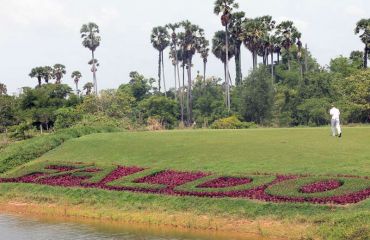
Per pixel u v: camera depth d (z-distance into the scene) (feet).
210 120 291.79
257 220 67.51
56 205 89.25
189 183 84.48
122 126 207.00
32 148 128.57
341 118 227.40
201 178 86.79
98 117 207.41
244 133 131.44
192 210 74.59
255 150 102.47
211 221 69.82
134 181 91.20
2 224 78.18
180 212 75.00
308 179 76.84
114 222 77.10
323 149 96.84
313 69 324.80
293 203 68.39
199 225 69.92
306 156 91.91
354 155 88.89
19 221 80.33
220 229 67.87
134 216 77.25
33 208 89.66
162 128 244.83
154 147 117.91
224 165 93.71
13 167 119.44
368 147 95.50
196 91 376.27
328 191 70.13
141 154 112.78
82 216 82.48
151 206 79.20
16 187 101.35
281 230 63.31
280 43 297.94
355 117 228.43
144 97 393.70
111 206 83.25
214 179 84.74
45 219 81.51
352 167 81.20
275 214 67.46
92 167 106.52
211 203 74.59
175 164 100.07
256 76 256.73
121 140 130.41
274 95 256.73
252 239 62.64
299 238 60.64
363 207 63.52
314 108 237.86
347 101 225.56
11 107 255.50
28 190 98.43
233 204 72.59
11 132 218.18
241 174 85.61
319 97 248.73
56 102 281.95
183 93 365.20
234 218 69.67
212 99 344.90
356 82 229.25
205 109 343.46
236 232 66.08
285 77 316.81
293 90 260.42
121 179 93.30
